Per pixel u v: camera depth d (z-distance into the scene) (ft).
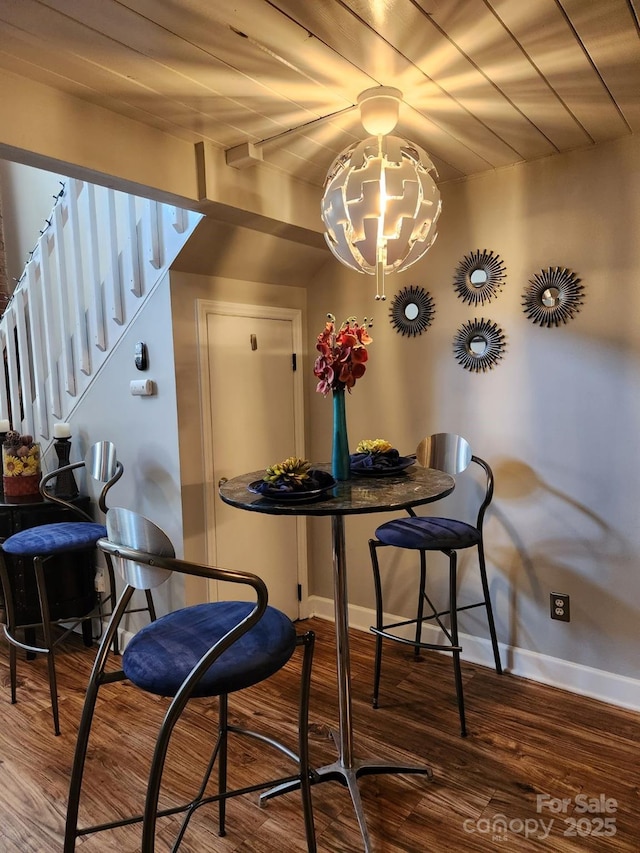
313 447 10.93
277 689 8.45
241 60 5.12
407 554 9.68
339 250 6.29
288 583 10.59
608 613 7.84
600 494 7.78
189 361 8.70
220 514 9.24
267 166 7.74
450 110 6.31
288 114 6.21
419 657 9.29
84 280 10.00
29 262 11.19
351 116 6.28
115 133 6.11
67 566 9.75
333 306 10.30
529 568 8.43
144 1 4.22
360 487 5.92
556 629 8.27
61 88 5.55
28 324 11.79
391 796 6.18
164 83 5.49
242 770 6.63
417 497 5.40
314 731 7.36
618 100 6.13
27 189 14.26
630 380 7.45
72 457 10.59
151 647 4.43
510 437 8.45
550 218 7.87
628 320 7.41
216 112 6.13
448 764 6.67
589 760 6.70
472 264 8.58
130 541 4.15
